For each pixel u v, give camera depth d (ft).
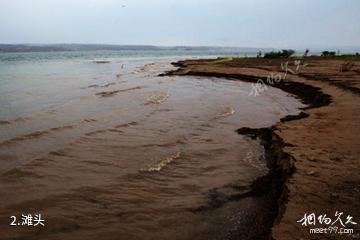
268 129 43.57
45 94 75.77
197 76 125.29
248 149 37.37
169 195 25.90
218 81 108.27
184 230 21.03
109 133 42.91
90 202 24.50
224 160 33.83
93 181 28.14
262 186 27.09
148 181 28.48
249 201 24.75
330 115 45.34
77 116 52.42
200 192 26.48
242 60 193.57
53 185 27.17
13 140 38.45
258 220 21.72
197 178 29.25
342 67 110.93
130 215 22.80
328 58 182.60
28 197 24.95
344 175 24.09
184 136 42.27
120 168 31.22
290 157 28.30
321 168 25.43
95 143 38.50
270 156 33.88
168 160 33.45
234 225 21.38
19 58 334.44
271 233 17.20
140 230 21.01
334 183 22.84
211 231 20.84
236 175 29.86
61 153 34.71
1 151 34.73
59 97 71.61
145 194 25.99
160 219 22.31
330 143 31.81
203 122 50.01
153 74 139.85
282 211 19.88
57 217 22.29
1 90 81.25
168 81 109.60
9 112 54.70
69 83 101.04
